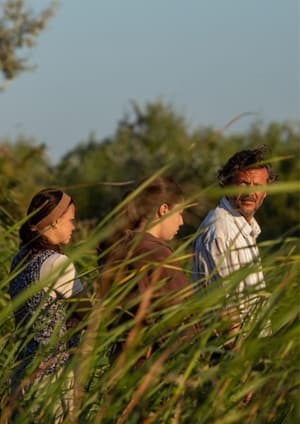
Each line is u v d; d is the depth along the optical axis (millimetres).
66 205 10453
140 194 9578
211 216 10773
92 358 7586
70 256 7289
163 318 7578
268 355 7430
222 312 7527
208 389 7578
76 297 9086
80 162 78938
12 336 8867
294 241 7547
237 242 10641
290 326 7410
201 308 7512
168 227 9836
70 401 8438
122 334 8398
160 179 9727
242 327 7809
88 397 7598
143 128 79750
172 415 7496
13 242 16531
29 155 22281
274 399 7305
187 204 7590
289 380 7289
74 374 7816
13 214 20328
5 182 20906
